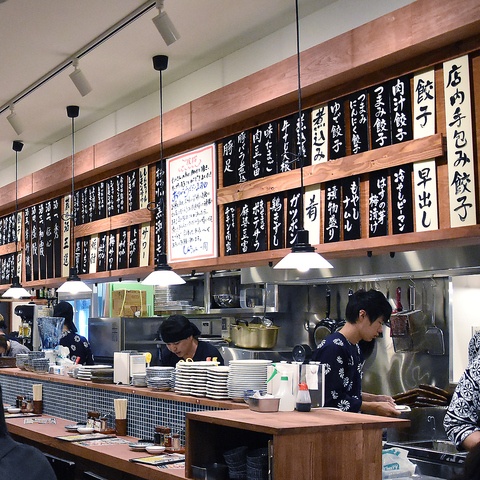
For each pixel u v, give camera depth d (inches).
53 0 191.9
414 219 169.6
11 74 248.7
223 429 144.1
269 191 209.6
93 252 302.7
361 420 129.3
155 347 319.3
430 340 219.9
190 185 245.8
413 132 171.0
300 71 194.4
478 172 155.8
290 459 120.5
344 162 185.9
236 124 227.5
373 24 174.1
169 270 223.6
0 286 382.3
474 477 94.2
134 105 285.3
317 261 165.8
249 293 269.3
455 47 162.1
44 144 351.3
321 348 164.2
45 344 280.2
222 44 228.2
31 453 94.5
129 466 157.8
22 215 366.3
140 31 213.5
